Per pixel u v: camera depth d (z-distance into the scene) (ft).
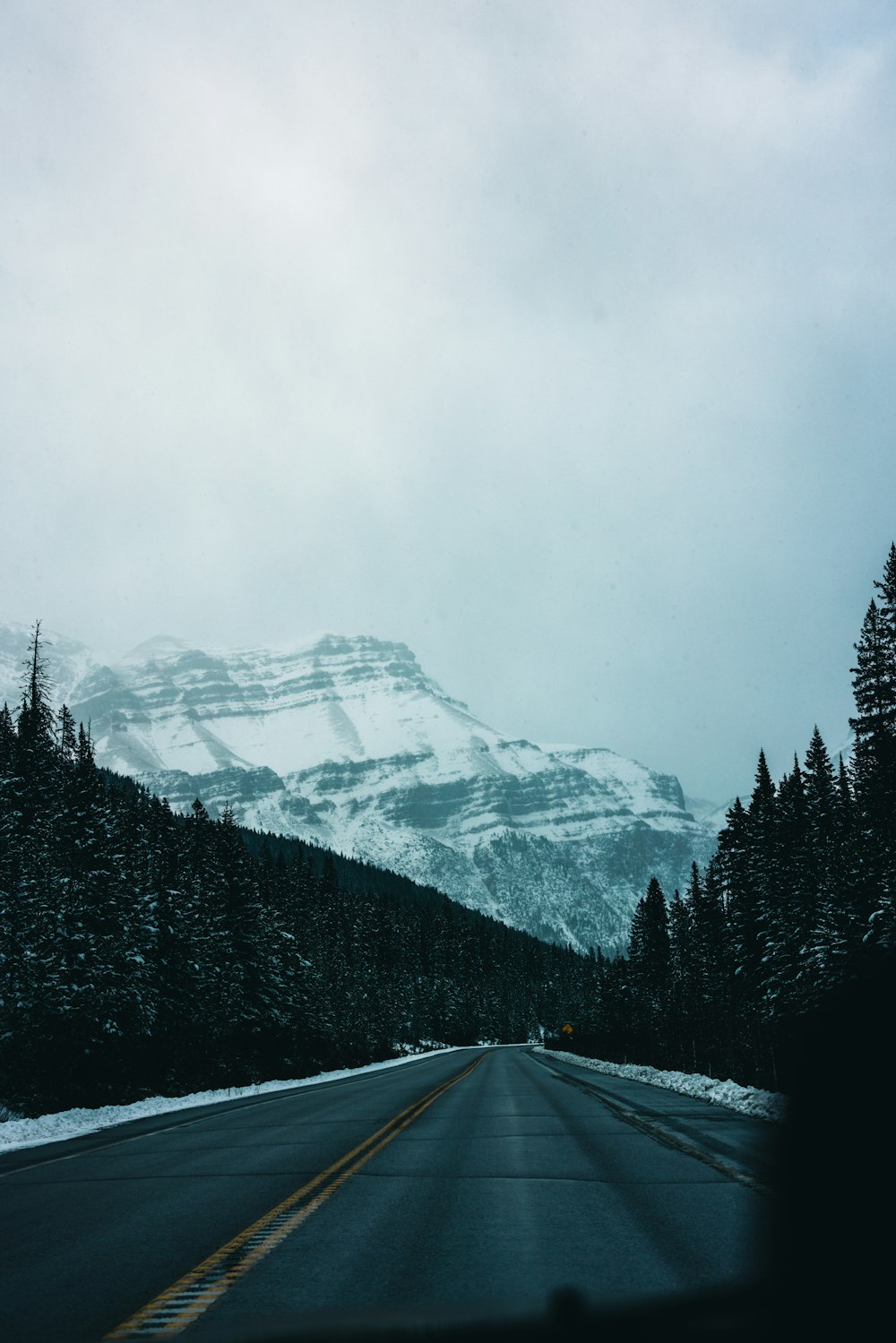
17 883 109.50
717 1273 21.50
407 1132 54.80
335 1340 14.67
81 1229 29.50
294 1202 32.68
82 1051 105.50
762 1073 72.18
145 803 187.11
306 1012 194.80
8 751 126.93
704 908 220.23
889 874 115.14
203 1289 21.84
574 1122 57.72
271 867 388.78
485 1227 27.84
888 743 122.21
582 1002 561.43
